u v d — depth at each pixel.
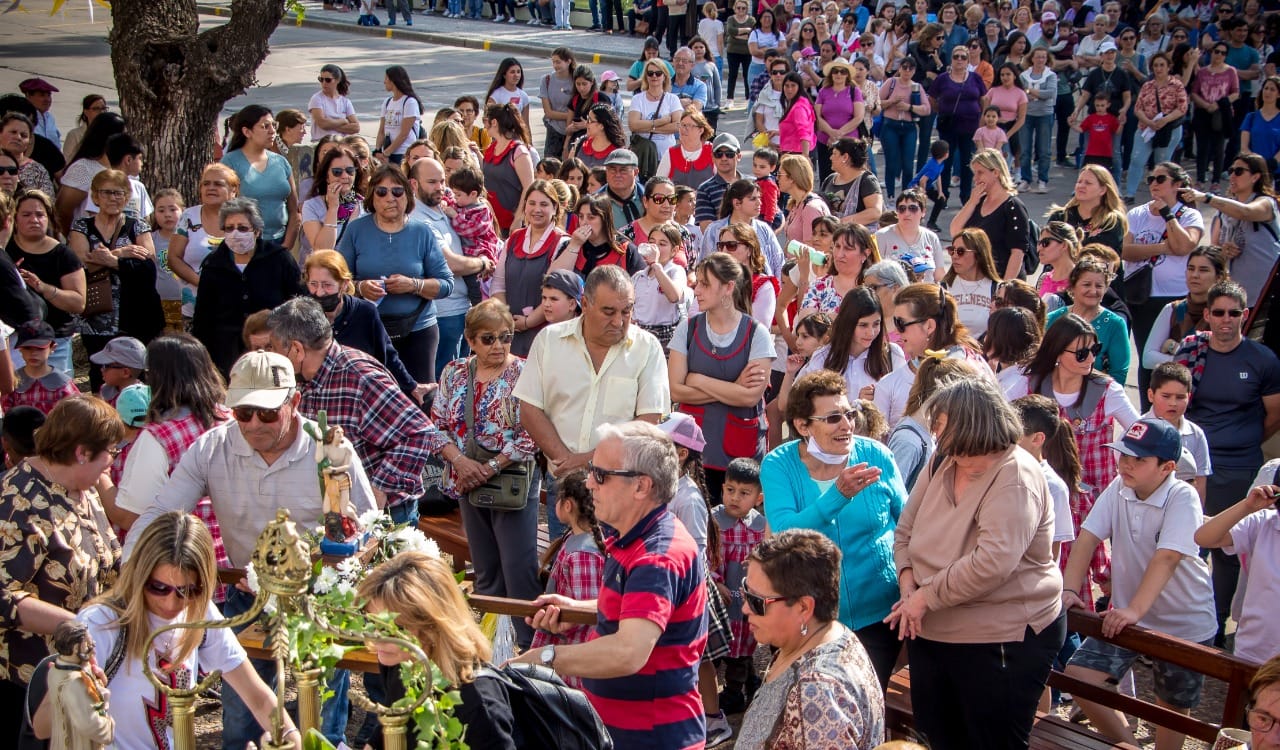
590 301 5.89
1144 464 5.47
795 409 5.15
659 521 4.24
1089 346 6.47
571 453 6.01
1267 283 8.00
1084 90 17.55
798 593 3.90
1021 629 4.55
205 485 4.95
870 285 7.90
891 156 17.02
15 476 4.58
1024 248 9.91
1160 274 9.71
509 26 32.97
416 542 4.42
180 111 12.05
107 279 8.84
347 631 3.06
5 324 7.04
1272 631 5.47
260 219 7.93
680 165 12.23
